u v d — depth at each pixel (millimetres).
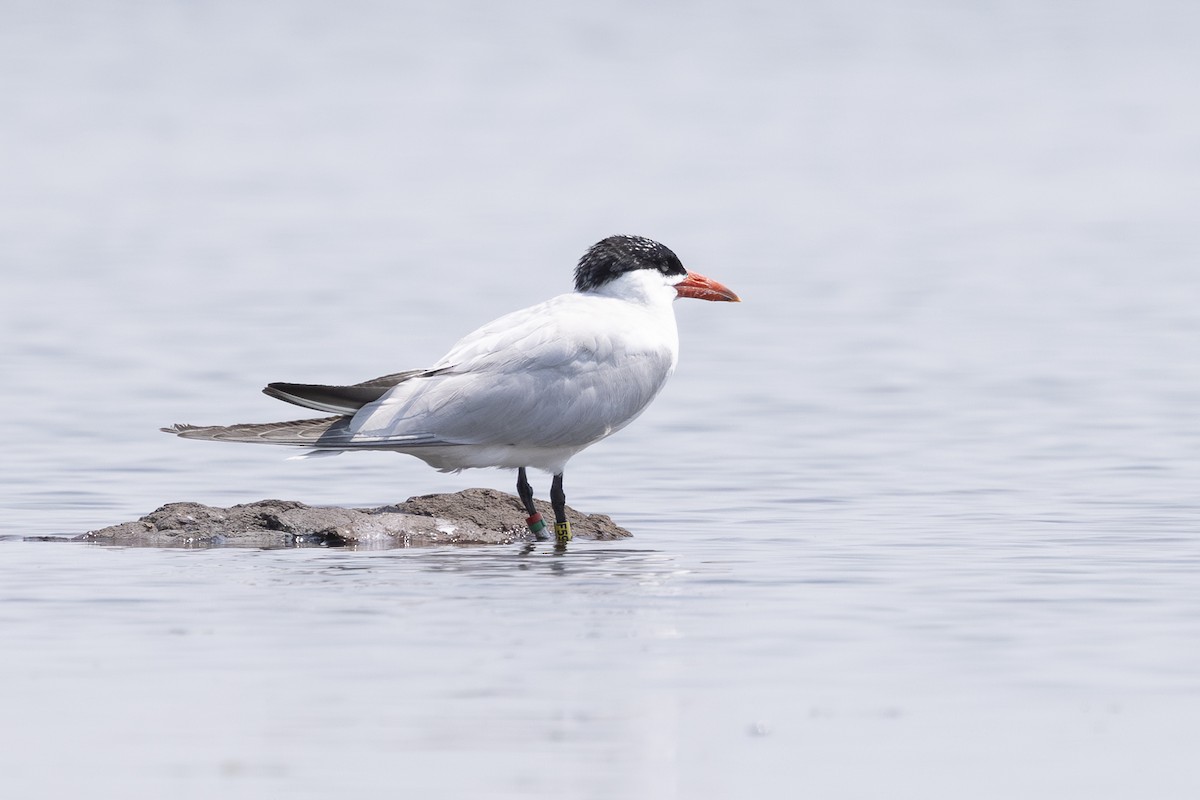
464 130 70812
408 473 16891
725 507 15008
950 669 9312
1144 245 39375
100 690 8859
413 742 8133
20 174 55312
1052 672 9266
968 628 10164
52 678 9062
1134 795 7637
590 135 69000
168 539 13047
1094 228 42938
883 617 10430
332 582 11406
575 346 13391
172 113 75438
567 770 7816
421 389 13195
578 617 10391
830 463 17359
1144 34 109500
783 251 39406
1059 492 15578
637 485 16250
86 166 57969
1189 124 68688
